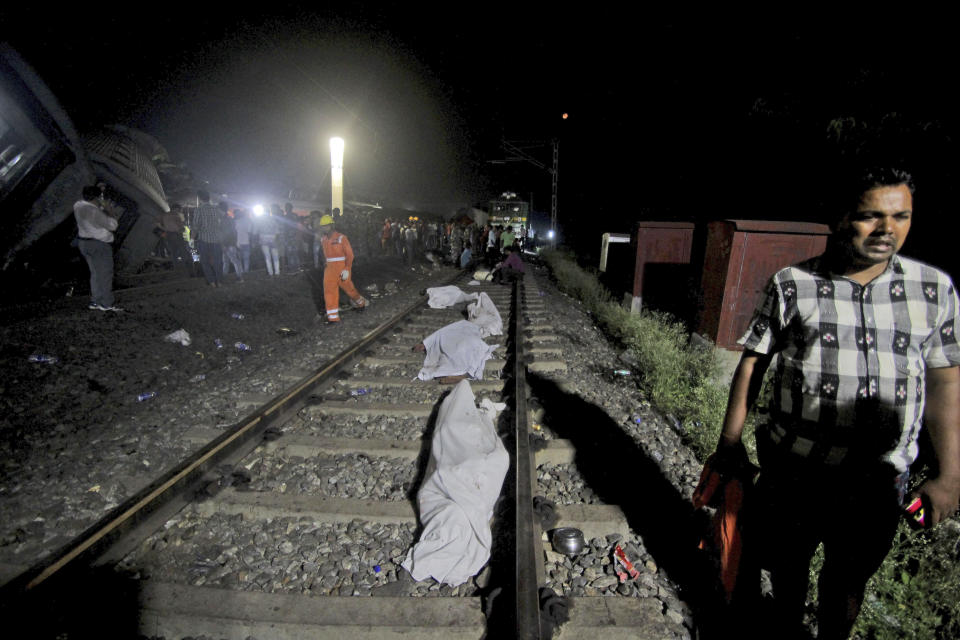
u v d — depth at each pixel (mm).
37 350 5430
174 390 5277
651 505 3061
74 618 2164
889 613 2398
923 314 1512
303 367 5840
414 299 11258
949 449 1544
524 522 2504
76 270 9969
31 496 3096
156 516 2760
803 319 1637
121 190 10000
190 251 13141
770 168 8531
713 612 2258
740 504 1914
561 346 6520
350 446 3709
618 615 2189
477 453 2969
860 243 1493
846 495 1660
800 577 1947
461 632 2113
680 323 7258
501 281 13562
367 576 2477
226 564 2555
